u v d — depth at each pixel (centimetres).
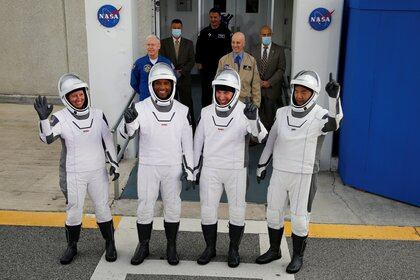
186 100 761
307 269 468
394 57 580
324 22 659
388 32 580
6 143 793
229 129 439
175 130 446
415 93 571
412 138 585
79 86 429
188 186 471
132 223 552
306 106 427
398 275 461
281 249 503
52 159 734
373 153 624
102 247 504
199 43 791
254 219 563
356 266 474
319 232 536
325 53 671
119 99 721
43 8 988
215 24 781
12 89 1033
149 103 448
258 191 637
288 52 905
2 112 965
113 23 695
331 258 487
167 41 744
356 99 629
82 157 445
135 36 722
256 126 426
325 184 664
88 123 443
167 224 469
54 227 539
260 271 464
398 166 605
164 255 490
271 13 990
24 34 1004
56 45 1005
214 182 452
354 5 618
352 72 632
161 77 430
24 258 480
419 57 558
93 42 705
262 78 737
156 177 452
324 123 423
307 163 434
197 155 459
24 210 577
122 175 675
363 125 627
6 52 1016
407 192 604
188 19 1041
